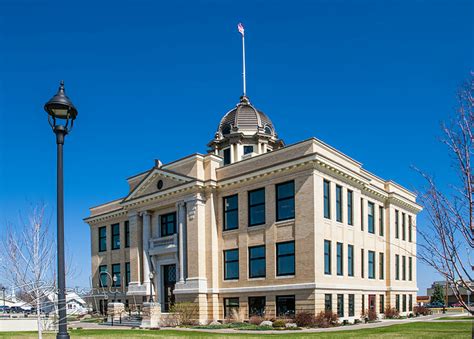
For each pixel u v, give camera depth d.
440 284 89.06
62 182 11.59
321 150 34.69
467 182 7.76
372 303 40.09
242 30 56.28
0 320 31.22
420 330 25.77
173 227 42.16
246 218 36.94
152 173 43.06
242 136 50.50
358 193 39.19
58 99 11.53
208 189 39.09
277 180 35.25
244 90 55.12
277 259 34.47
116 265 51.84
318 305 31.66
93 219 55.19
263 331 28.27
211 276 37.75
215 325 33.00
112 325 37.25
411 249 48.09
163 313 36.00
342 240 35.84
